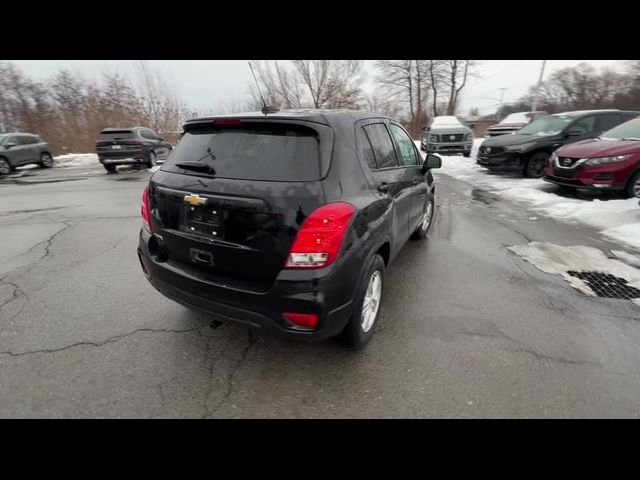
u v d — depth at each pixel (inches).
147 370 93.5
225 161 87.1
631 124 285.3
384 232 103.7
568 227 218.1
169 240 94.9
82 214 262.2
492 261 166.7
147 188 102.6
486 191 334.3
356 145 95.3
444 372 93.1
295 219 76.7
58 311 121.5
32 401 82.9
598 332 110.7
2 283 143.3
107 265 162.4
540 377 91.3
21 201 315.3
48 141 836.6
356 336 96.0
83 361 96.3
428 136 615.2
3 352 99.6
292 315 78.7
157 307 124.3
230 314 85.1
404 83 1366.9
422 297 132.7
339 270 80.3
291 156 82.2
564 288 139.9
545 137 367.2
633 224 212.7
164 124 944.9
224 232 83.1
